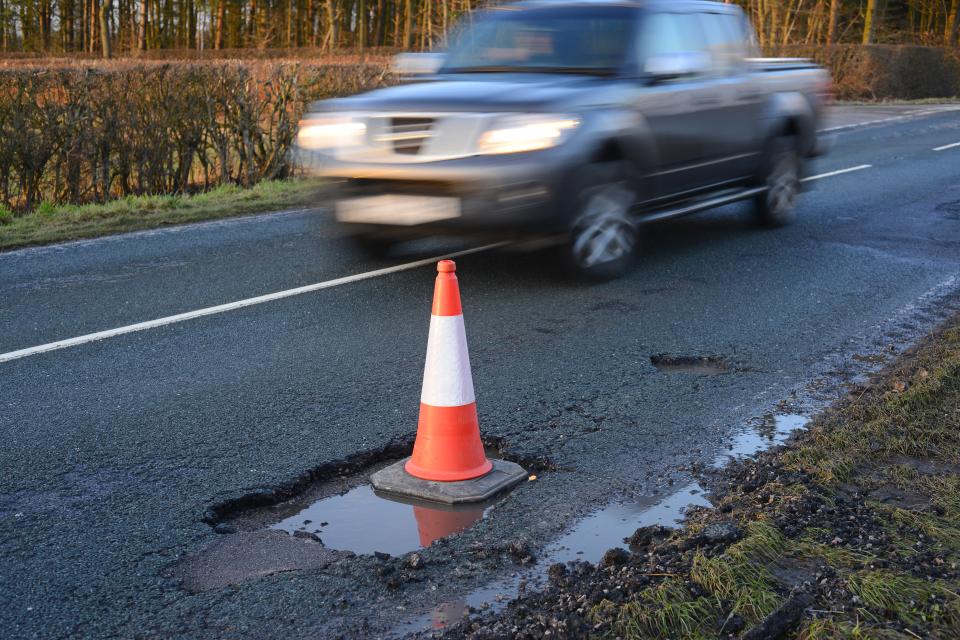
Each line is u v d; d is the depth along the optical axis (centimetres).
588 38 730
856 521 319
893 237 853
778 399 457
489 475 379
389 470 384
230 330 577
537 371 503
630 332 570
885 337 556
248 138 1184
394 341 555
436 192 632
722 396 463
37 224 919
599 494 360
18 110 980
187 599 289
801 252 789
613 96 670
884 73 3138
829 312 611
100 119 1045
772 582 284
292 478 377
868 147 1595
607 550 310
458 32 804
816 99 920
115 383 486
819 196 1084
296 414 443
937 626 258
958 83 3275
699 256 776
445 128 630
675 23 755
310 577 301
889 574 281
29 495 361
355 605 285
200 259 769
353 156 663
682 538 314
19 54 5812
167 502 355
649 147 701
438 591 292
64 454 398
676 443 407
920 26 5847
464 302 639
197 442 411
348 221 677
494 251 783
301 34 7138
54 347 545
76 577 302
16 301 645
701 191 786
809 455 378
